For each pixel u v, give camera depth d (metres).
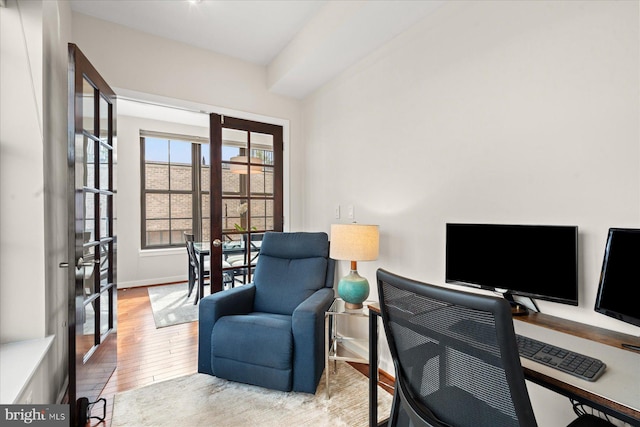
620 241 0.99
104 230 2.07
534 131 1.36
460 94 1.67
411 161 1.97
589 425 0.91
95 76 1.84
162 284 4.67
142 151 4.67
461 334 0.71
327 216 2.83
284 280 2.38
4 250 1.42
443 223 1.77
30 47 1.46
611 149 1.14
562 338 1.03
